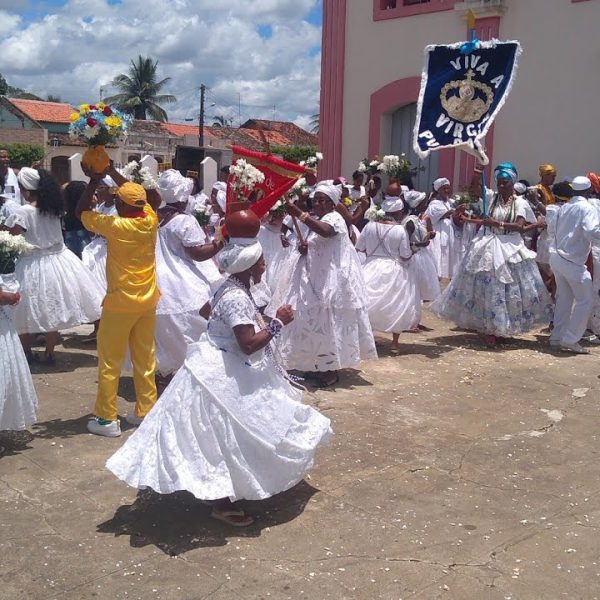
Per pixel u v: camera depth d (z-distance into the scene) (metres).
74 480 4.66
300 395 4.41
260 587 3.55
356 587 3.56
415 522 4.23
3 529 4.04
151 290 5.29
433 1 12.88
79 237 8.73
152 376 5.53
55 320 6.81
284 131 45.81
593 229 7.84
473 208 8.73
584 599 3.50
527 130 12.16
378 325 7.76
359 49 14.00
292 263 6.69
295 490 4.60
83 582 3.56
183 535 4.03
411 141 13.81
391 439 5.47
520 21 12.03
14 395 4.95
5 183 9.64
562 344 8.33
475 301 8.40
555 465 5.10
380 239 7.80
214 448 3.89
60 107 44.78
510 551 3.92
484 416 6.05
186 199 6.12
